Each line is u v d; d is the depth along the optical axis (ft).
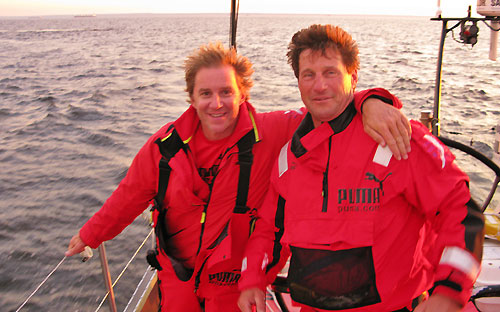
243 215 6.79
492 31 12.59
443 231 5.17
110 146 59.98
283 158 6.12
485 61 147.95
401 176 5.28
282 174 6.06
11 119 79.15
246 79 6.64
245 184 6.64
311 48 5.44
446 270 4.91
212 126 6.32
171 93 99.76
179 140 6.66
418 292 5.68
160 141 6.71
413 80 98.32
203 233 6.83
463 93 78.64
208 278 7.08
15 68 163.94
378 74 112.98
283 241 5.95
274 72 121.29
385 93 5.61
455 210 5.13
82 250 7.67
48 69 159.02
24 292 27.86
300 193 5.75
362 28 606.55
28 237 35.40
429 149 5.24
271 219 6.33
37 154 57.47
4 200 42.65
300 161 5.82
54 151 58.59
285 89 91.35
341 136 5.59
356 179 5.43
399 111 5.33
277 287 7.36
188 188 6.53
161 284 7.50
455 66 132.16
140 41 325.62
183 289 7.20
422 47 230.68
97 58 199.52
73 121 75.31
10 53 237.86
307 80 5.58
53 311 25.79
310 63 5.50
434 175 5.23
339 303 5.54
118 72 144.36
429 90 85.15
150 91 102.63
